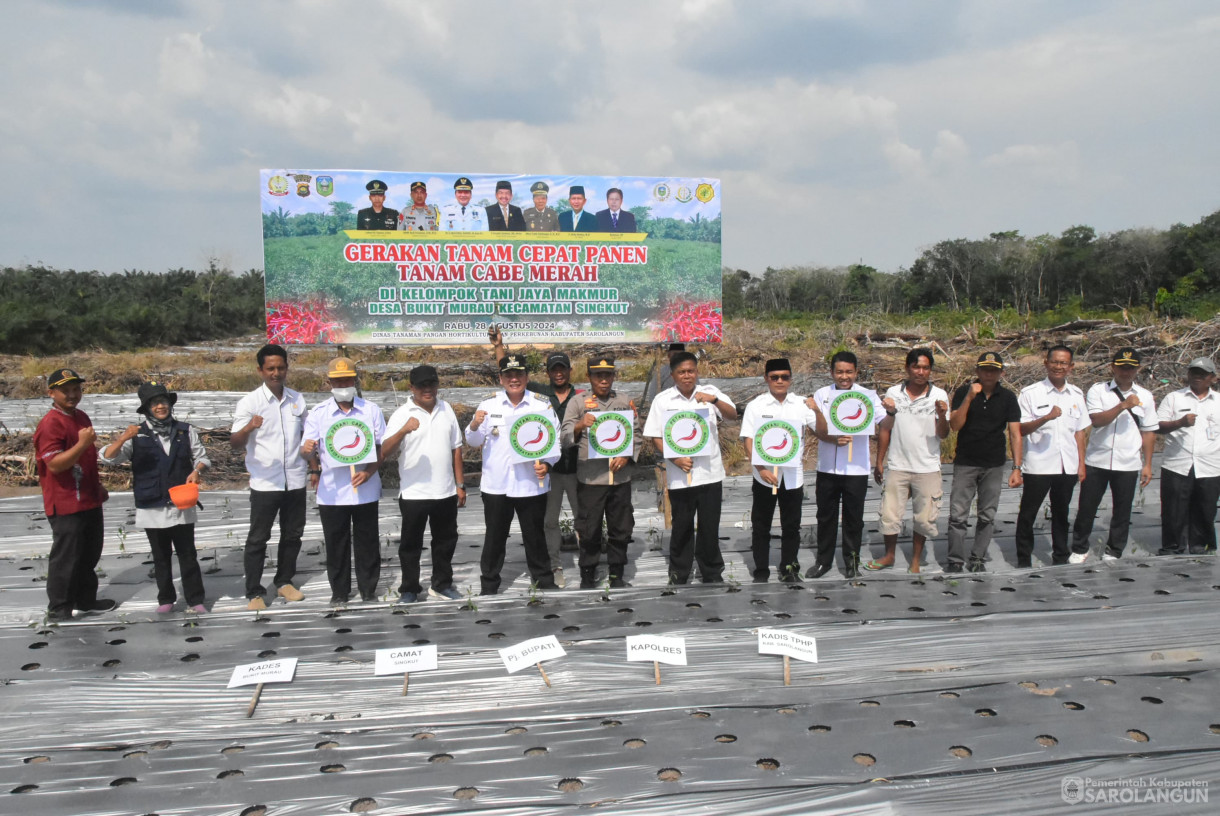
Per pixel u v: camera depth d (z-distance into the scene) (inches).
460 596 212.5
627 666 154.9
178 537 199.8
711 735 130.3
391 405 446.0
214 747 129.6
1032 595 191.8
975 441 224.7
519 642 169.8
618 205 319.0
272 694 147.3
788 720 134.6
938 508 228.5
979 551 231.6
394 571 244.4
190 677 154.4
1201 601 184.2
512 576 237.6
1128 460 235.5
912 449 228.1
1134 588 195.2
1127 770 117.0
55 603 191.0
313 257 302.0
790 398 228.4
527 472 211.5
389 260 306.8
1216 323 526.3
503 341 315.9
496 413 212.1
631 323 324.5
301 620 186.5
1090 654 158.2
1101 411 233.9
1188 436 236.5
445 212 309.0
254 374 579.5
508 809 109.3
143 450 197.6
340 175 301.9
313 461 212.4
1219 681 146.8
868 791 111.8
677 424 211.2
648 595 198.4
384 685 150.3
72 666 160.4
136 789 116.6
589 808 109.0
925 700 140.9
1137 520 290.0
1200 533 243.4
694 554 230.5
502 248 313.1
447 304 311.4
